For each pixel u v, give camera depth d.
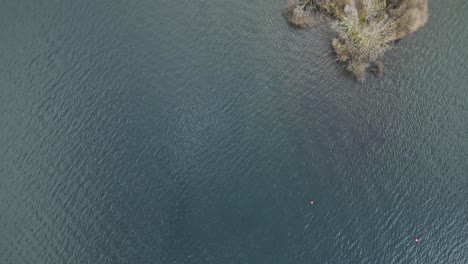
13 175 38.69
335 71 41.28
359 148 40.62
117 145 39.25
